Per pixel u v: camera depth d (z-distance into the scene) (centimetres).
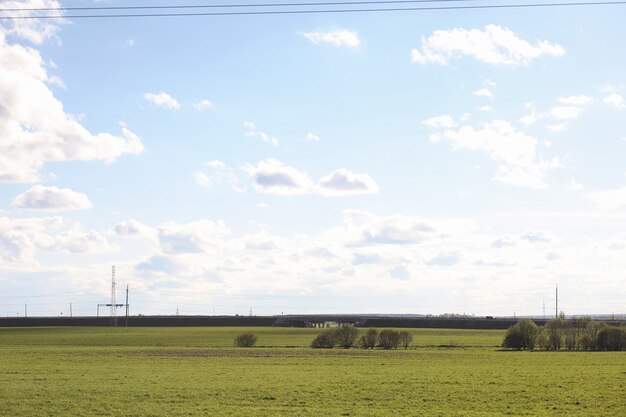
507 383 6731
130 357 10675
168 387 6384
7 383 6731
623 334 13200
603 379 7106
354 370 8300
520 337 13375
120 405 5319
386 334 13825
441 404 5409
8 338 18438
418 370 8288
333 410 5106
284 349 13125
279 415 4872
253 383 6725
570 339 13488
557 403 5441
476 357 10831
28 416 4881
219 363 9462
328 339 14038
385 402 5488
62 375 7550
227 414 4925
